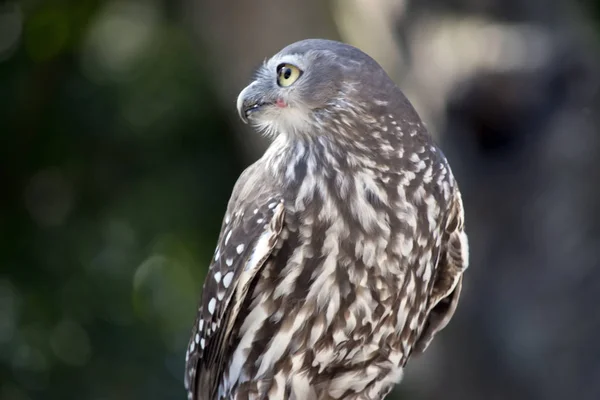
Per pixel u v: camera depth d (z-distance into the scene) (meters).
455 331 12.17
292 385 7.82
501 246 11.84
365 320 7.64
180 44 15.69
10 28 15.26
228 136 15.43
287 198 7.53
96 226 15.32
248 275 7.55
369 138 7.46
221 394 8.16
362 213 7.43
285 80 7.73
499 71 11.58
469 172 11.93
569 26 12.29
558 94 11.77
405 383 14.21
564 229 11.55
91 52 15.69
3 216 15.03
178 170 15.49
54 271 14.91
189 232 15.64
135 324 15.26
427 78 12.08
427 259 7.71
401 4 12.48
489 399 12.14
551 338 11.49
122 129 15.41
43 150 15.16
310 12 13.02
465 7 12.17
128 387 14.79
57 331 14.81
